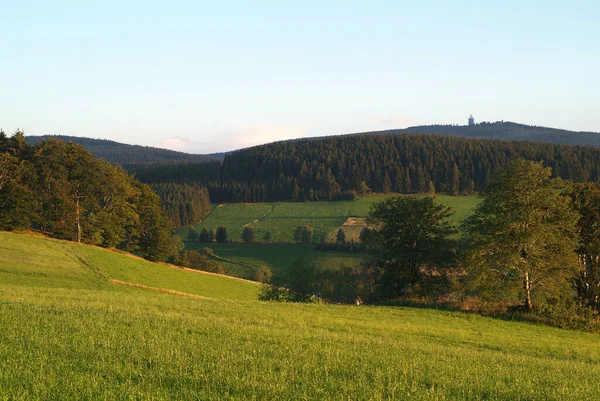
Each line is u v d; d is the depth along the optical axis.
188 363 14.20
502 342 26.81
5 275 49.72
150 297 34.56
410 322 32.81
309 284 51.75
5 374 11.91
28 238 66.50
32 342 15.52
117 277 60.81
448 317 36.28
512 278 40.91
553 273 39.69
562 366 19.30
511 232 40.50
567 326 36.44
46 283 50.00
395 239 50.41
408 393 12.47
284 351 17.02
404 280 50.09
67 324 18.73
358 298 53.16
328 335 21.84
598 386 15.22
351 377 14.03
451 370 15.84
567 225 41.03
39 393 10.93
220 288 72.06
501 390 13.58
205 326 21.08
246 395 11.67
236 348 16.91
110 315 21.89
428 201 50.00
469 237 44.22
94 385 11.52
